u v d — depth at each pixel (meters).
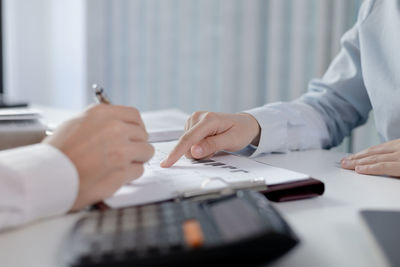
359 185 0.59
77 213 0.47
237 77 1.95
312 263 0.35
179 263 0.32
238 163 0.65
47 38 2.68
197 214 0.39
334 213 0.48
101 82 2.40
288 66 1.84
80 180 0.47
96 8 2.35
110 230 0.36
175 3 2.15
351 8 1.65
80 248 0.33
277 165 0.71
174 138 0.84
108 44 2.38
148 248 0.32
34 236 0.40
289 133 0.83
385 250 0.33
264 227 0.34
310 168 0.69
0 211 0.41
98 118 0.51
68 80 2.65
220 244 0.32
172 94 2.21
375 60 0.92
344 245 0.39
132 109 0.55
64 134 0.49
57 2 2.61
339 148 1.65
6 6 2.71
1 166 0.42
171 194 0.49
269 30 1.86
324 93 0.99
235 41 1.93
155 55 2.23
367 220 0.38
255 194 0.43
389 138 0.90
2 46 1.58
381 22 0.93
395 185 0.59
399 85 0.88
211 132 0.69
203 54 2.04
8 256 0.36
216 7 1.99
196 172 0.59
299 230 0.42
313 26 1.76
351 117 0.99
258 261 0.33
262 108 0.83
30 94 2.77
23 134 0.78
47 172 0.44
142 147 0.52
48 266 0.34
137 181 0.54
